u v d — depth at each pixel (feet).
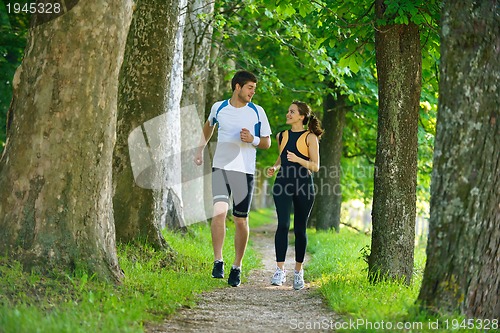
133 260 41.81
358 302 30.50
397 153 39.32
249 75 38.78
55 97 30.78
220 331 25.58
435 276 26.55
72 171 31.17
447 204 26.20
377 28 39.29
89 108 31.30
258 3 71.61
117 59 31.99
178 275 40.06
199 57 73.61
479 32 25.77
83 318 23.88
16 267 29.14
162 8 48.37
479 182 25.80
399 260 39.22
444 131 26.20
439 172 26.35
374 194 40.11
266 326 26.91
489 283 26.30
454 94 25.95
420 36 44.06
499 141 25.82
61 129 30.89
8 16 79.87
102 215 32.42
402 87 39.22
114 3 31.42
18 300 25.43
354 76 86.89
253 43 93.56
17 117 31.22
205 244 60.39
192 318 28.22
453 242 26.18
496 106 25.77
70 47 30.73
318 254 61.67
